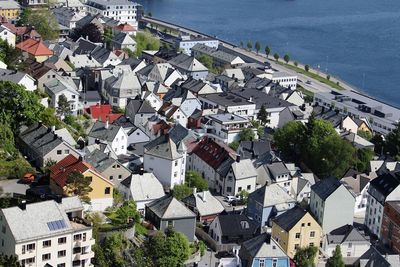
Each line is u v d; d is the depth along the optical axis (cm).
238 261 14738
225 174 19950
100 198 15088
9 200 13912
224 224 16475
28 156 17475
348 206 18075
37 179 15538
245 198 19612
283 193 18475
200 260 15450
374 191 19350
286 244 16438
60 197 13350
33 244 12150
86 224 12925
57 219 12538
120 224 14538
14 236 12006
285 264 14738
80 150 18500
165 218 15500
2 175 15600
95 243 13462
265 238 14812
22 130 18088
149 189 17312
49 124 18988
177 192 18225
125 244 14075
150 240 14438
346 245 17188
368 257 15812
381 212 18888
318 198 18325
